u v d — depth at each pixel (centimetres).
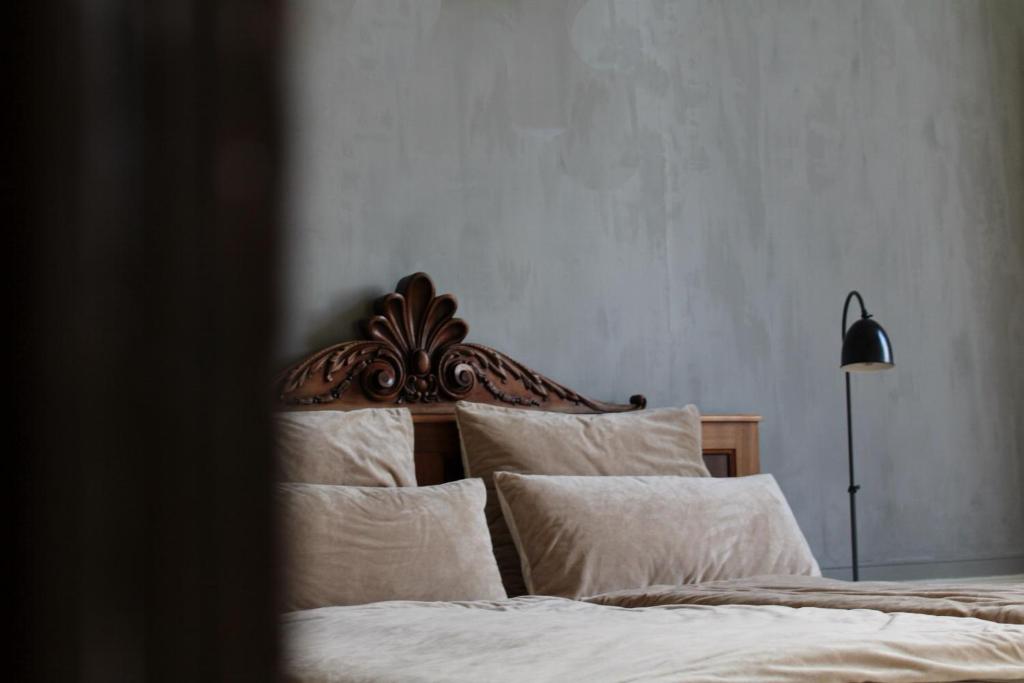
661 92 417
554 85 396
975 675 183
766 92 438
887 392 450
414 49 372
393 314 348
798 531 351
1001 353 477
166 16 11
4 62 11
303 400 329
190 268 12
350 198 357
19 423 11
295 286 12
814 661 171
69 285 11
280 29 12
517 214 385
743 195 429
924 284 463
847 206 450
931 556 452
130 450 11
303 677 179
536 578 311
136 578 11
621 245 403
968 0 487
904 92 468
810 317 437
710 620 221
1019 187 489
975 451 466
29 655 11
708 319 417
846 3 460
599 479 332
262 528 12
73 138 11
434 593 285
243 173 12
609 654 176
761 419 402
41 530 11
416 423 342
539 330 386
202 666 12
